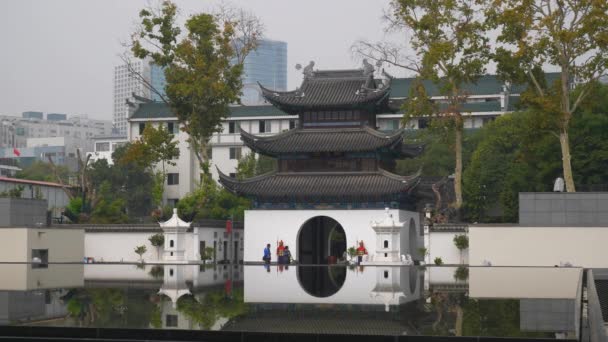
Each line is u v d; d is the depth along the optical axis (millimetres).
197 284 82562
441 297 68125
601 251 91812
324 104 138750
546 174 151875
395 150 143625
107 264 119062
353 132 140625
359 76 143500
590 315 39031
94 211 155750
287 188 138875
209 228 144250
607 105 149250
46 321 52062
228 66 159000
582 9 113438
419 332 47562
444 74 139875
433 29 137125
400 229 132250
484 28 131875
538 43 115500
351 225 137625
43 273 91625
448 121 139750
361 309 59750
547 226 93188
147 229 139500
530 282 77688
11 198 107938
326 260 147875
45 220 113188
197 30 155625
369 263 130750
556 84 119125
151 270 106500
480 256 95125
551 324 50750
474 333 47031
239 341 46000
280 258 135250
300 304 63031
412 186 134375
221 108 159500
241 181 140625
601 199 92188
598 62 116312
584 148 147250
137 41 157875
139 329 47281
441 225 130875
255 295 70562
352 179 138875
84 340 46594
